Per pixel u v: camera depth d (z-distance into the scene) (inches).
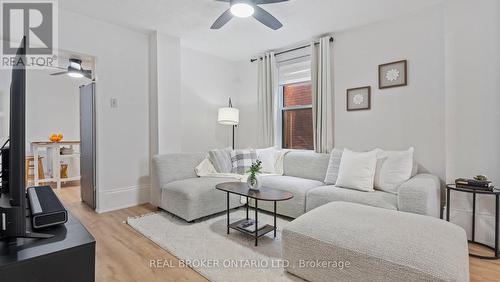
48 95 224.2
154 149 145.9
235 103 200.5
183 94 169.6
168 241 94.2
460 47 98.7
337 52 142.9
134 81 141.7
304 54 159.5
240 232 102.8
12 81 42.9
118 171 136.4
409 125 118.8
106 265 78.5
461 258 53.6
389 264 54.1
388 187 103.2
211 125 186.2
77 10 117.7
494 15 91.4
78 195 169.5
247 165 148.9
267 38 151.3
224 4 111.4
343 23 130.2
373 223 67.9
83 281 40.3
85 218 121.2
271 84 171.5
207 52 178.5
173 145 150.7
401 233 61.8
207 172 143.2
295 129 168.2
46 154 219.3
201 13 120.1
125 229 107.7
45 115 222.8
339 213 76.0
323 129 144.3
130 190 140.7
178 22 130.4
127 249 89.2
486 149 93.3
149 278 71.8
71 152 205.6
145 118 146.8
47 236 42.1
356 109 135.3
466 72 97.3
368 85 131.6
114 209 134.3
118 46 135.1
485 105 93.4
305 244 67.9
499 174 91.0
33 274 36.0
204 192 117.2
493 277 71.3
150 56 147.4
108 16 123.6
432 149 112.5
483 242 92.0
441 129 110.1
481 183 86.4
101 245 92.3
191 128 174.7
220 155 147.9
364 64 132.9
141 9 116.4
